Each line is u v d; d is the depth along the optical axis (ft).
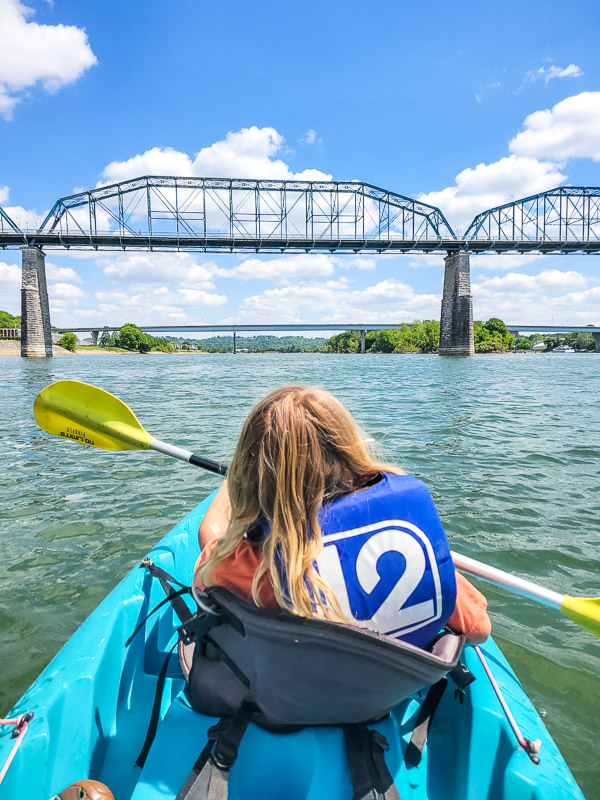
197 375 93.91
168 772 4.22
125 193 211.41
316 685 3.69
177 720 4.65
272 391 4.03
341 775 3.76
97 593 11.77
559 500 17.75
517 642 9.88
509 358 223.30
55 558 13.43
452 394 54.75
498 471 21.45
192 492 18.52
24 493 18.54
